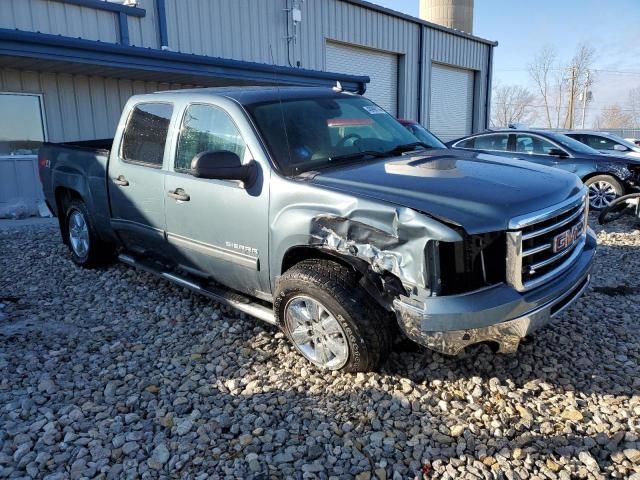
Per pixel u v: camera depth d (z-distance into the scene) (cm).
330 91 470
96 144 646
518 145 1076
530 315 296
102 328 438
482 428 293
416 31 2070
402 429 294
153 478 262
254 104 399
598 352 375
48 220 951
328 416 306
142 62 1006
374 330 319
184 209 424
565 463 265
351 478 258
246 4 1456
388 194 310
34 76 1048
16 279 575
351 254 313
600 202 948
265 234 364
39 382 351
